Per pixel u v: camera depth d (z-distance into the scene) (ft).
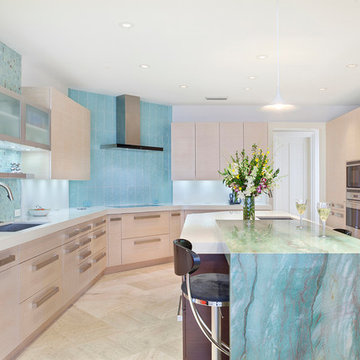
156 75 14.33
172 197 19.93
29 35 10.36
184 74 14.19
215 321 6.07
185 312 7.66
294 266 5.17
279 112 20.01
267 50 11.57
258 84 15.60
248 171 9.55
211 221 11.13
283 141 20.98
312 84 15.56
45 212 12.01
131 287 13.52
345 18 9.25
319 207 6.76
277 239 6.17
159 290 13.14
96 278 14.26
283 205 20.97
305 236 6.49
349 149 16.69
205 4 8.55
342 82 15.29
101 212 14.35
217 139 18.83
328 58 12.28
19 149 11.35
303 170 21.03
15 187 11.60
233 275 5.18
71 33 10.23
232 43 10.96
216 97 17.98
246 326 5.16
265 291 5.16
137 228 16.29
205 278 6.73
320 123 19.86
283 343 5.14
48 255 9.67
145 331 9.55
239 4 8.53
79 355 8.23
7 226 10.27
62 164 12.91
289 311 5.16
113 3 8.51
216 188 20.20
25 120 10.18
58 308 10.34
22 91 11.96
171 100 18.63
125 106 17.38
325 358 5.16
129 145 16.97
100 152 17.34
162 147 19.62
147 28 9.89
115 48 11.41
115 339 9.07
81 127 14.82
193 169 18.76
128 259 16.01
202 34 10.30
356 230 15.81
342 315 5.17
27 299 8.51
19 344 8.19
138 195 18.71
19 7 8.71
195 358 7.63
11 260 7.64
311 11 8.86
